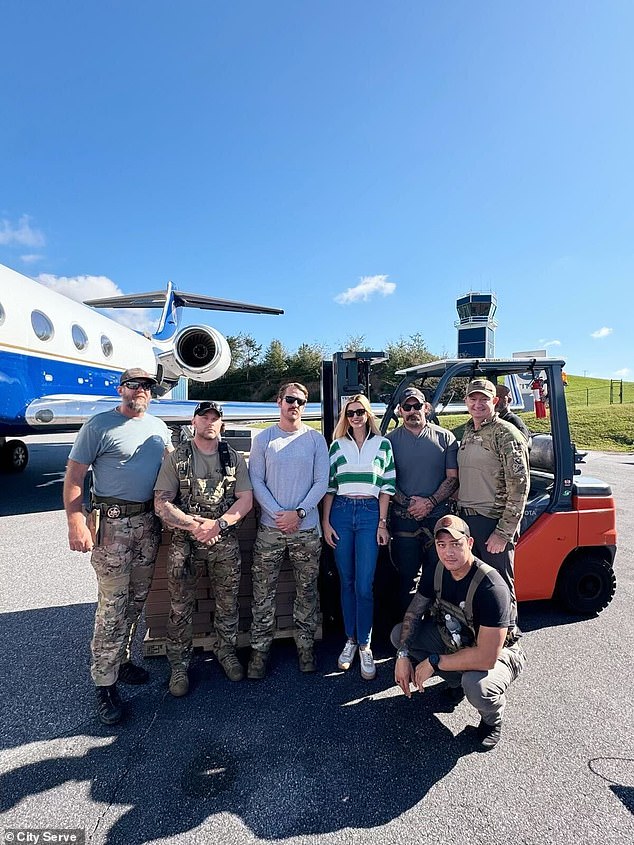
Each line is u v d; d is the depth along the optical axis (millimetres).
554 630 3438
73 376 9125
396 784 2000
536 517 3504
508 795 1938
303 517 2760
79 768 2098
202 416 2633
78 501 2564
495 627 2258
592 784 2000
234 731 2355
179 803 1903
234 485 2771
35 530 6238
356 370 3887
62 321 8797
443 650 2592
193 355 11180
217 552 2734
